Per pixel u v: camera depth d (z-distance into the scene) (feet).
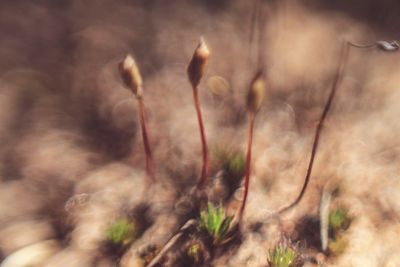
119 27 0.48
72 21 0.49
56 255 0.35
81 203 0.37
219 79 0.44
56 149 0.40
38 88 0.44
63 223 0.37
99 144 0.41
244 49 0.46
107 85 0.44
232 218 0.34
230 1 0.52
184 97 0.43
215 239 0.34
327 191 0.36
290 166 0.38
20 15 0.49
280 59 0.45
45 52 0.46
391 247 0.34
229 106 0.42
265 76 0.43
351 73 0.44
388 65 0.45
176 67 0.45
